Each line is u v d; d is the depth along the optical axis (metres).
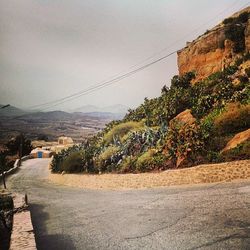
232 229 8.87
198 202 12.29
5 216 13.15
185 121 25.55
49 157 85.56
